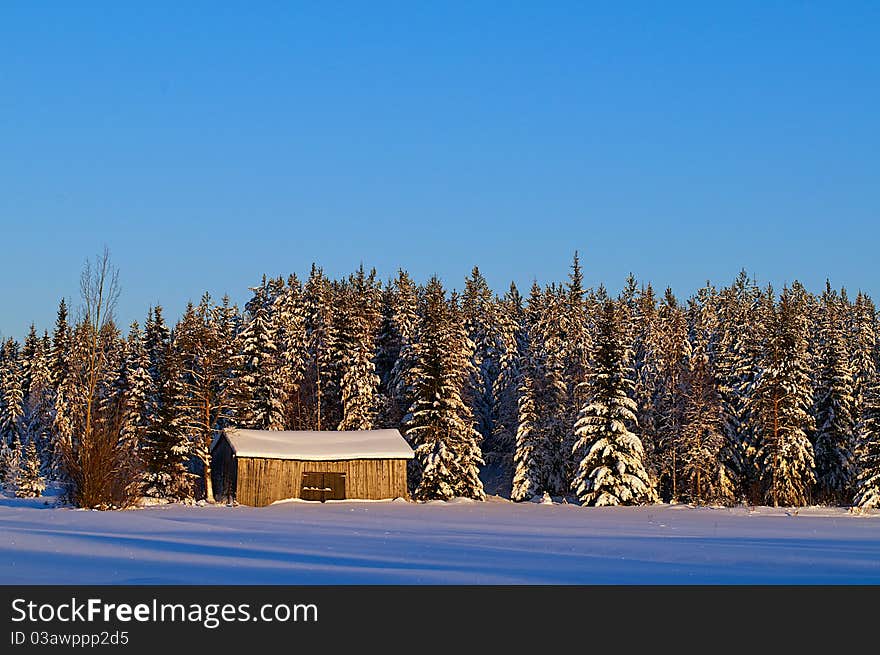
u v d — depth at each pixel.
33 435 78.00
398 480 61.03
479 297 101.81
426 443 64.12
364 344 78.62
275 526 34.03
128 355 71.44
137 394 67.81
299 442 61.88
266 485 58.22
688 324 97.62
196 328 72.56
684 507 57.31
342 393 78.75
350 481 60.09
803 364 69.94
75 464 44.38
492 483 78.69
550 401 70.12
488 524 37.09
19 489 62.38
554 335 87.00
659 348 81.00
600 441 61.38
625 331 88.56
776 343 66.94
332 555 22.14
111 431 44.94
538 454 68.50
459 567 19.72
